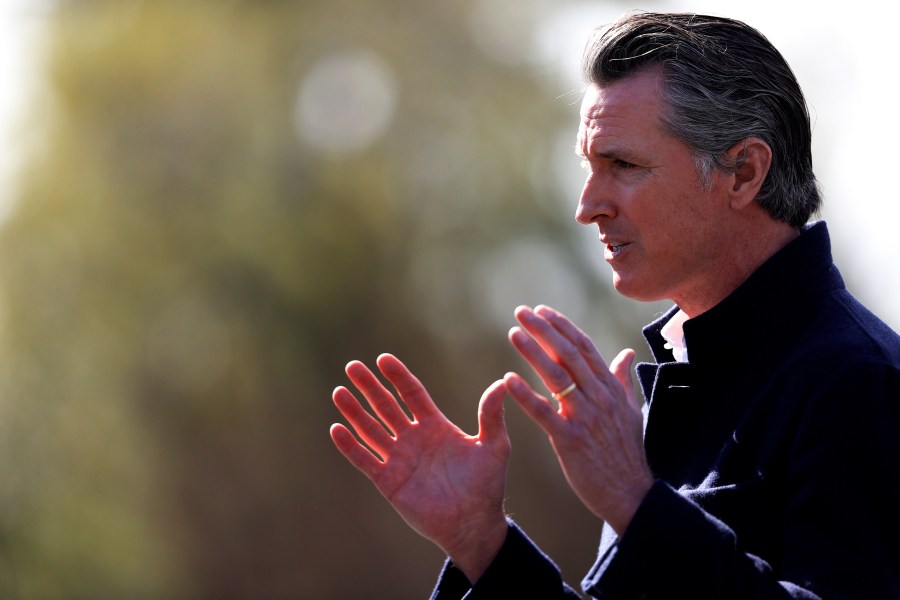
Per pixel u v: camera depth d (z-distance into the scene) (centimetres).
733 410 789
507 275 5800
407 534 5756
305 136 5791
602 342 5519
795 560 679
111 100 5581
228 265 5616
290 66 5838
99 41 5634
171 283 5559
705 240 818
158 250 5559
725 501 737
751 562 675
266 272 5656
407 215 5866
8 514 5212
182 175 5606
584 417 692
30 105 5603
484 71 5988
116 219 5528
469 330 5844
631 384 756
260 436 5678
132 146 5581
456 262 5819
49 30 5700
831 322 768
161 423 5559
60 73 5559
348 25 5944
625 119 816
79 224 5503
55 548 5244
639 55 821
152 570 5419
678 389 820
